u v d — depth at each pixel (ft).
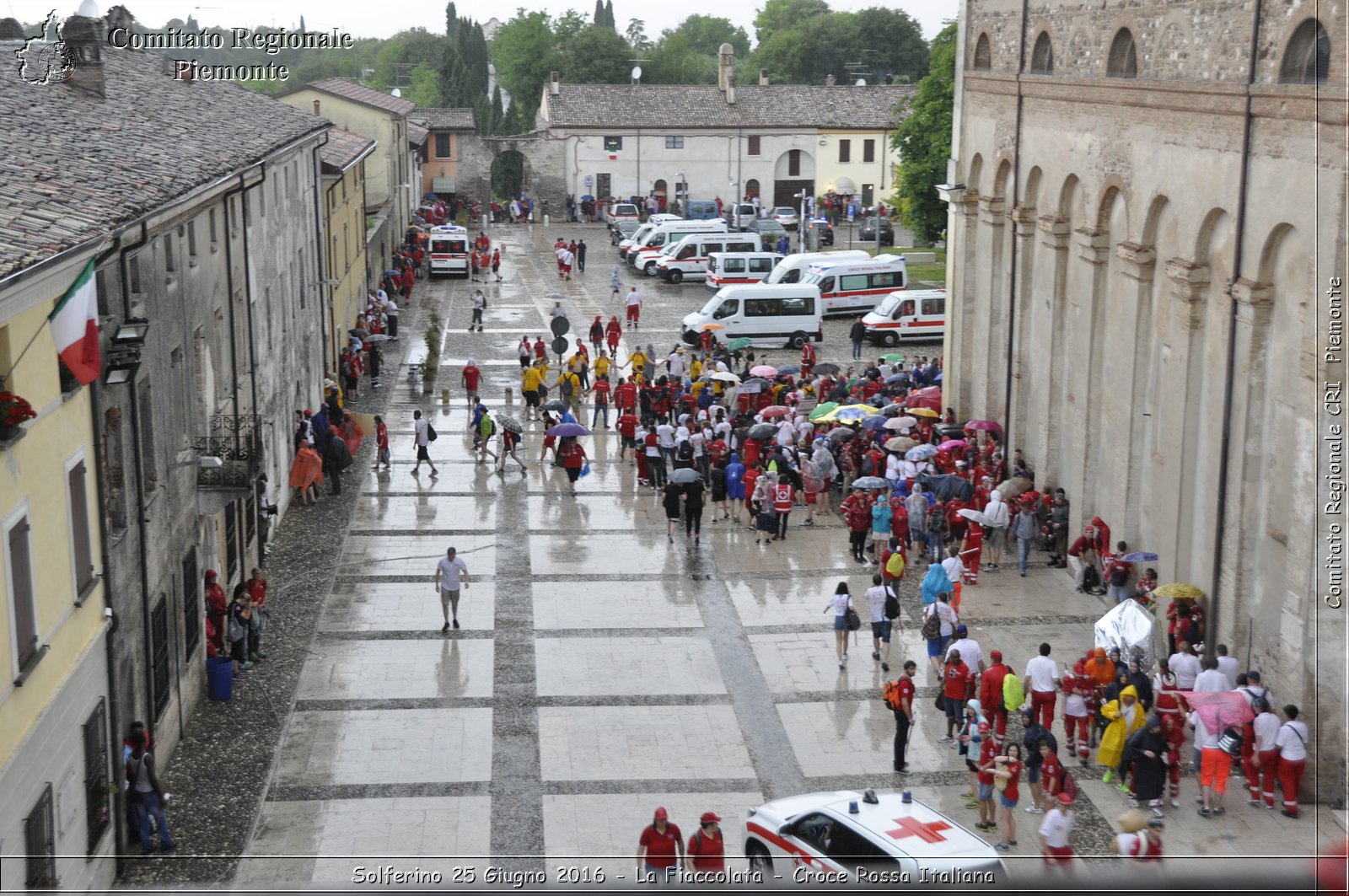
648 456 114.01
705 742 69.00
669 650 80.74
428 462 117.60
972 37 115.34
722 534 103.40
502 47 431.43
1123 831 50.01
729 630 84.02
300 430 109.70
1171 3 78.84
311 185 127.34
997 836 59.67
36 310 46.42
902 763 66.08
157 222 62.08
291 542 99.45
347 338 155.12
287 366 108.58
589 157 299.79
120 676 56.34
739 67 484.33
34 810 44.88
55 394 48.32
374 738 68.85
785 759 67.36
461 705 72.84
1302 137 65.26
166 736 64.90
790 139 300.81
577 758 67.05
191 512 71.51
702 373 146.10
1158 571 81.56
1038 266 101.14
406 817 61.00
